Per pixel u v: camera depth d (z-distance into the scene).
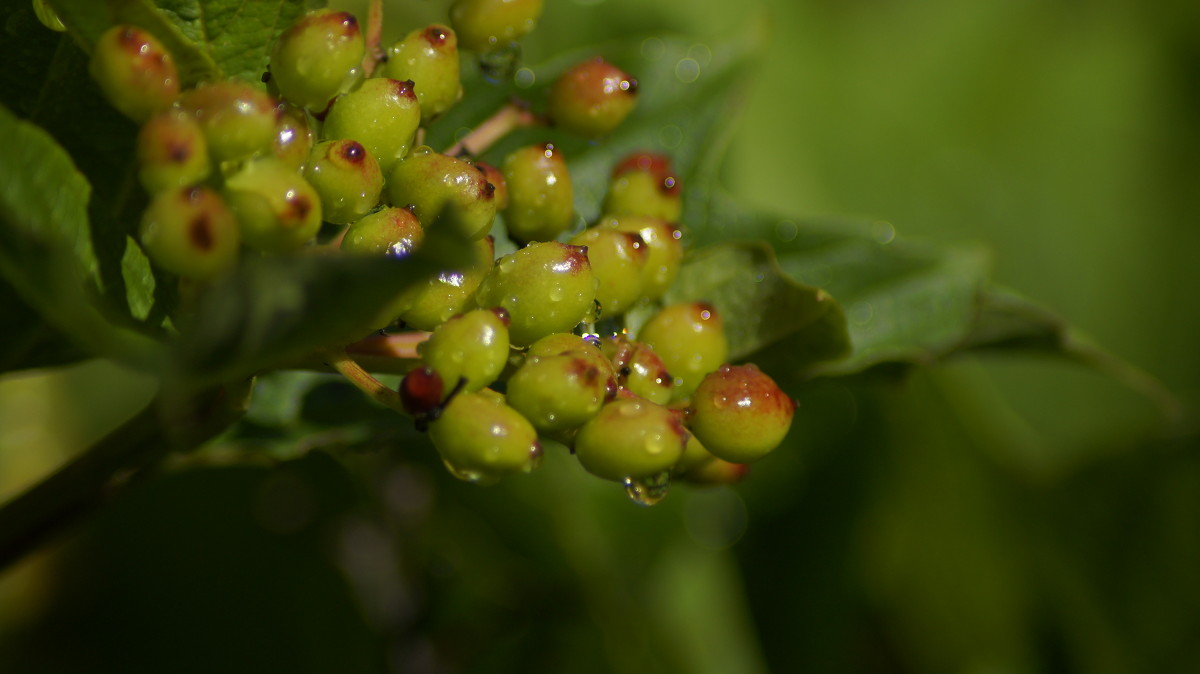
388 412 0.31
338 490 0.37
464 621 0.37
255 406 0.31
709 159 0.33
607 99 0.30
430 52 0.29
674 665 0.37
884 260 0.33
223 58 0.28
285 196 0.27
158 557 0.36
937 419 0.40
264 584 0.36
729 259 0.30
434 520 0.37
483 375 0.28
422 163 0.28
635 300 0.30
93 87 0.28
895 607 0.41
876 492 0.41
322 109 0.28
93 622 0.36
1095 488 0.40
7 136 0.27
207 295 0.26
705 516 0.41
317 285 0.26
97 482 0.28
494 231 0.30
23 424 0.37
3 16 0.28
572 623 0.37
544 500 0.37
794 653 0.40
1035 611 0.41
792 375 0.31
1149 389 0.33
